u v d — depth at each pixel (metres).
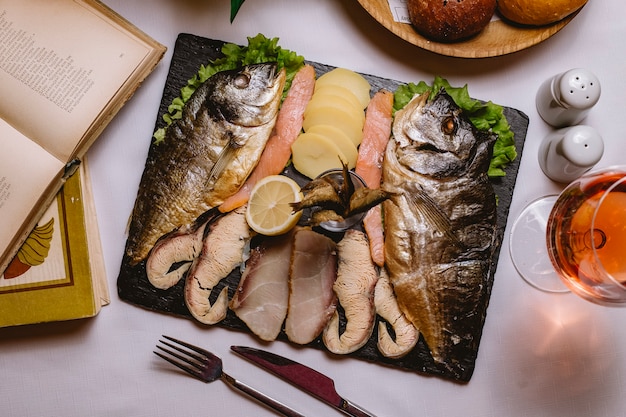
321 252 0.89
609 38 0.92
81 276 0.89
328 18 0.92
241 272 0.90
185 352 0.89
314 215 0.84
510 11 0.88
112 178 0.91
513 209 0.92
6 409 0.91
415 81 0.92
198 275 0.89
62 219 0.89
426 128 0.86
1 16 0.88
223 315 0.89
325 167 0.88
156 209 0.88
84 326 0.91
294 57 0.89
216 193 0.88
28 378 0.91
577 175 0.89
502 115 0.90
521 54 0.92
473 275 0.87
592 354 0.92
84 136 0.88
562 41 0.92
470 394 0.91
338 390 0.90
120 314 0.91
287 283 0.89
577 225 0.81
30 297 0.88
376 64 0.92
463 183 0.86
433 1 0.85
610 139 0.92
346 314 0.89
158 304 0.90
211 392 0.91
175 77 0.91
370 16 0.92
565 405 0.91
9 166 0.88
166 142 0.88
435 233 0.86
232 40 0.92
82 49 0.88
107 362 0.91
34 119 0.88
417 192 0.86
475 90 0.92
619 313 0.92
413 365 0.89
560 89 0.86
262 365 0.90
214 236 0.89
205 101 0.87
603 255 0.82
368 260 0.89
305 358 0.90
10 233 0.88
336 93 0.89
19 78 0.88
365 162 0.89
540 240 0.91
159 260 0.89
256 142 0.87
